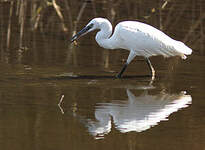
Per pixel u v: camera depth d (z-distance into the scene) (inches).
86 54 730.2
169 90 571.5
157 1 1003.3
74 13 938.7
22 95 537.0
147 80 614.2
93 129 446.3
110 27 653.9
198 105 519.8
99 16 914.1
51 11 950.4
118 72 647.1
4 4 979.3
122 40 647.8
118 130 448.1
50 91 554.9
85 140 421.7
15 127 444.8
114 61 701.3
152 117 482.3
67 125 454.3
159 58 729.0
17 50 730.2
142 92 561.6
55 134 432.8
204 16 916.0
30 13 937.5
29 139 418.6
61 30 849.5
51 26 869.8
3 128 442.0
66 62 682.8
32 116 474.0
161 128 454.9
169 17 918.4
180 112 497.7
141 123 465.1
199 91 568.7
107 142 419.5
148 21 901.2
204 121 473.4
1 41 773.3
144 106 513.3
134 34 635.5
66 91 556.4
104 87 578.9
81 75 624.4
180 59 719.7
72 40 658.8
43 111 490.0
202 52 754.8
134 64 694.5
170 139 428.5
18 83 580.4
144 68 674.2
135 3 988.6
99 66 672.4
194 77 628.4
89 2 1005.8
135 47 636.1
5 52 718.5
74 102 519.8
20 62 670.5
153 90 570.9
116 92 559.5
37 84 578.9
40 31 840.3
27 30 841.5
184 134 439.5
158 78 623.8
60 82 591.5
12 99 522.3
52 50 740.0
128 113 490.6
